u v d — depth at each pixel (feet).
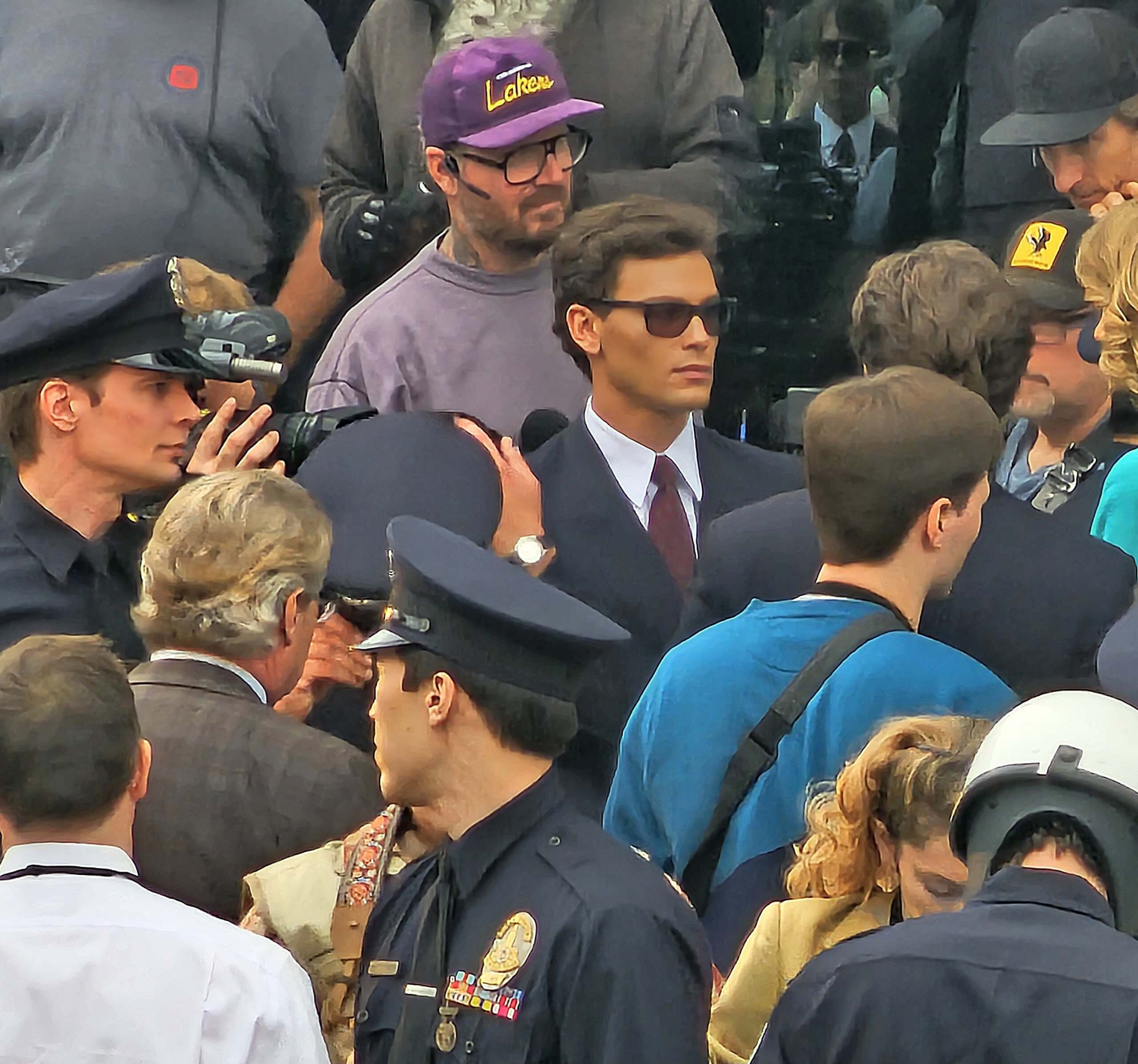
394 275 49.14
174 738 30.66
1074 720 22.65
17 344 37.32
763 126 52.70
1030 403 43.68
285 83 54.08
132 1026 24.36
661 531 40.88
